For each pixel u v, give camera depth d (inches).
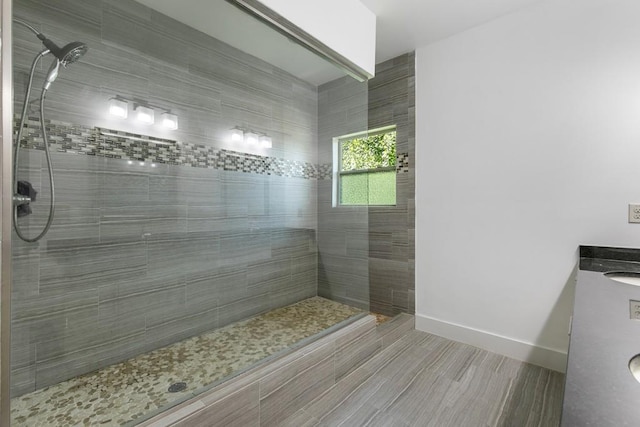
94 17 64.6
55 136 58.5
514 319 82.4
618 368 21.8
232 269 90.2
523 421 57.8
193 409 48.8
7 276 38.4
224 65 86.4
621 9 66.8
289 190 103.3
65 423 50.9
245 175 92.7
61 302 60.7
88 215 64.8
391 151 110.7
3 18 37.2
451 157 93.5
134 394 58.0
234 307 90.5
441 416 59.5
